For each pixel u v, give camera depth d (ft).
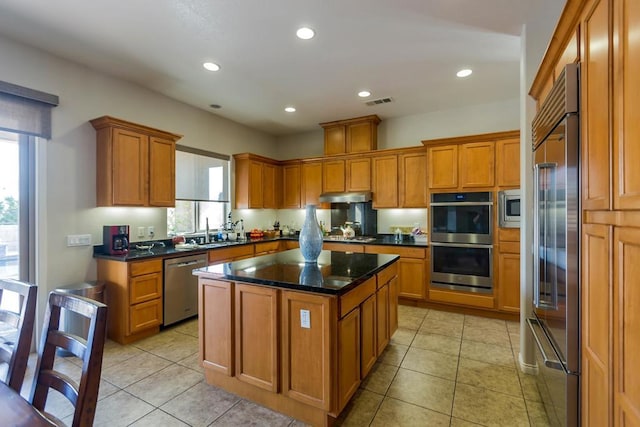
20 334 4.00
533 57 7.88
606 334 3.81
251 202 16.65
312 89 12.49
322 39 8.81
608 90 3.70
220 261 13.29
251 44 9.05
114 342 9.99
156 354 9.16
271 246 16.56
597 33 4.02
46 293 9.46
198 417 6.30
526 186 8.02
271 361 6.44
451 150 13.02
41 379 3.64
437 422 6.19
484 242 12.32
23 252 9.24
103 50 9.35
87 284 9.88
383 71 10.89
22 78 8.93
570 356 4.73
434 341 10.06
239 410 6.54
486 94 13.10
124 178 10.63
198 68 10.57
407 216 16.19
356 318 6.76
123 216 11.55
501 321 11.96
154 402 6.80
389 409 6.61
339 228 17.94
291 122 17.17
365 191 16.01
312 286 5.87
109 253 10.52
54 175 9.69
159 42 8.93
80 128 10.26
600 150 3.95
